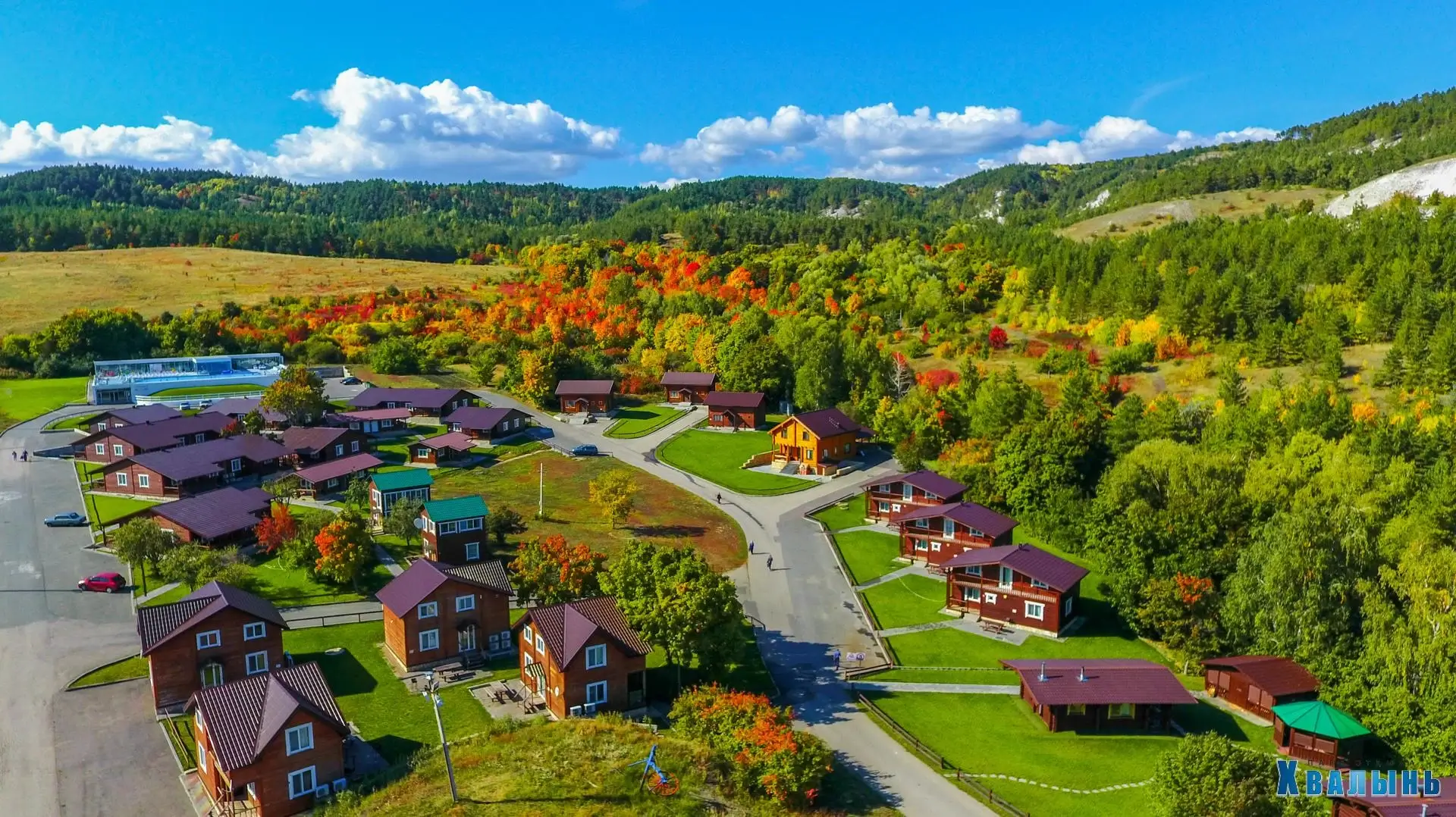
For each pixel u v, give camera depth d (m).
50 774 53.72
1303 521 73.69
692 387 167.00
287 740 49.72
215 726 49.62
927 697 67.12
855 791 53.53
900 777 55.56
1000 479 111.06
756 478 124.69
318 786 51.06
